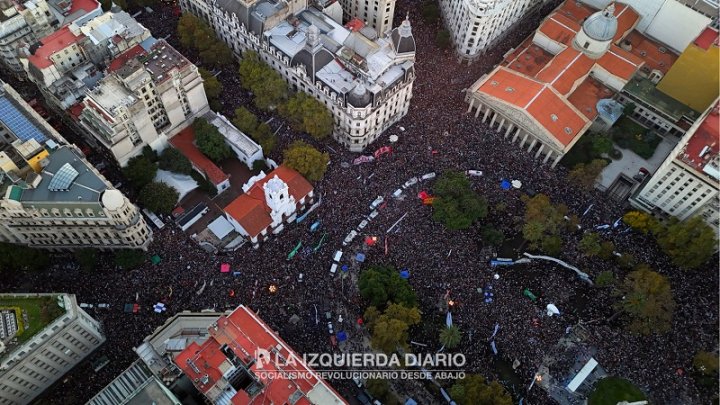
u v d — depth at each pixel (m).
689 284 179.38
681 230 178.62
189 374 133.12
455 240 183.25
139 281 169.62
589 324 171.62
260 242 180.25
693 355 166.38
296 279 172.75
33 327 139.00
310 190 185.50
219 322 140.75
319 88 197.00
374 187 192.75
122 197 160.25
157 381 131.62
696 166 176.25
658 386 161.75
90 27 195.50
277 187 170.12
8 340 136.38
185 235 182.00
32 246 176.50
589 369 161.88
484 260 180.88
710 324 171.25
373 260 178.00
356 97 186.50
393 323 156.62
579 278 180.25
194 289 168.25
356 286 174.12
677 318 171.88
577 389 160.88
